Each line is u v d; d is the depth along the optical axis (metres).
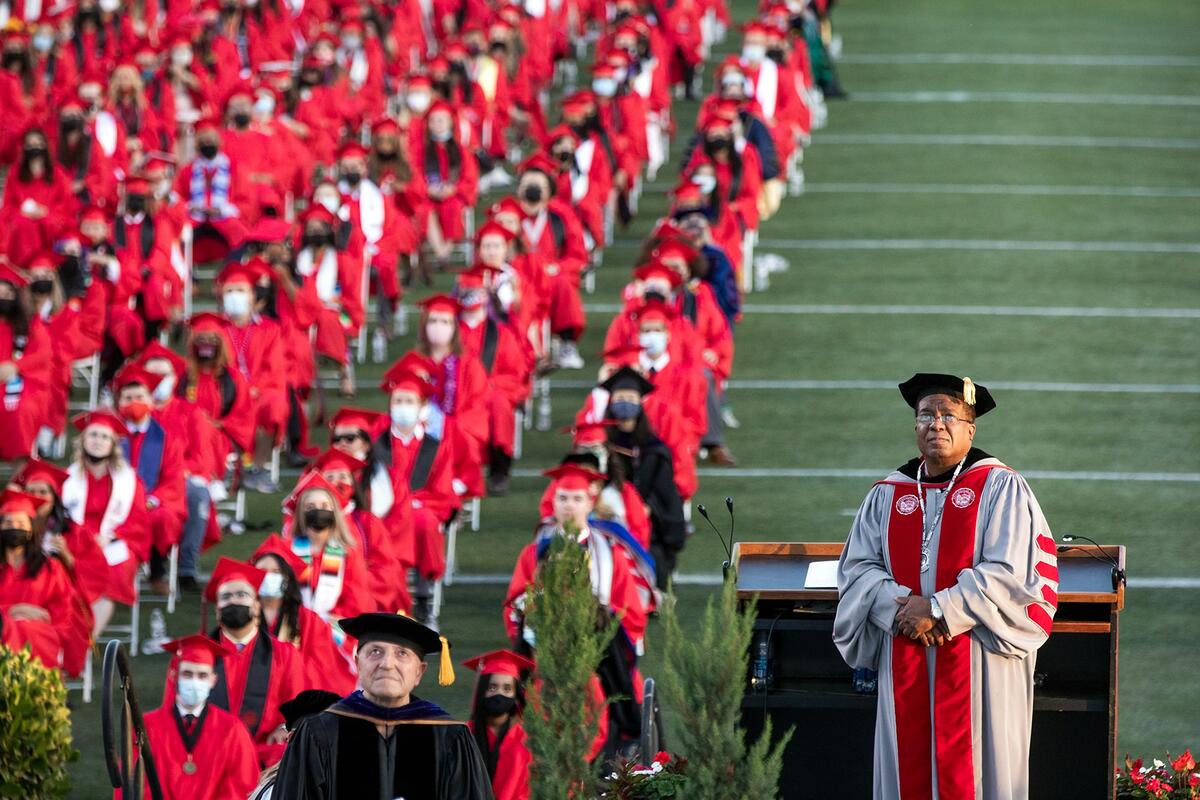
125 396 46.53
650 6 95.50
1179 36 110.38
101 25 89.31
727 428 57.28
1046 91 98.50
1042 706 24.14
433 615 44.81
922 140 90.38
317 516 39.50
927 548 22.94
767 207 75.38
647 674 40.88
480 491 47.56
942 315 67.50
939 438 23.17
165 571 46.56
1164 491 52.09
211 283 71.12
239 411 50.50
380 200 63.50
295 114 81.25
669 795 25.64
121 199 65.06
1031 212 79.50
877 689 24.77
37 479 42.53
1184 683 40.34
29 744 30.67
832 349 64.31
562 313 61.31
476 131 82.12
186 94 81.38
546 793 21.45
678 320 50.97
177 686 34.72
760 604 25.36
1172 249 74.81
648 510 44.28
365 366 63.62
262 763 35.44
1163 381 61.12
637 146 76.31
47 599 40.75
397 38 93.81
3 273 53.44
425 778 22.69
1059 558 25.50
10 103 79.50
